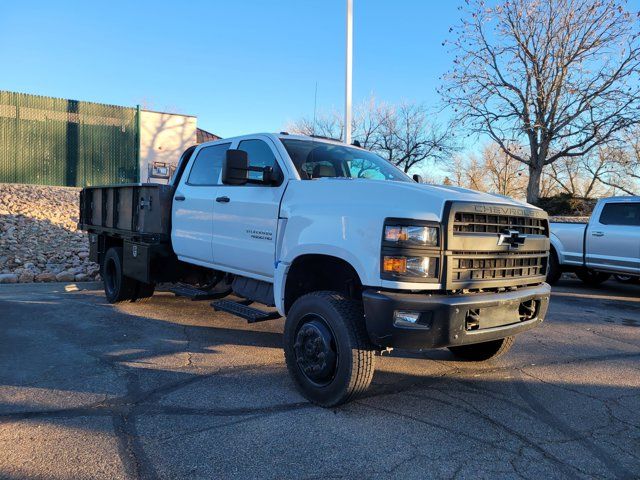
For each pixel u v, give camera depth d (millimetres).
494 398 4426
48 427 3645
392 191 4020
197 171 6340
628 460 3383
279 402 4191
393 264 3695
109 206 8109
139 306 7777
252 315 4863
